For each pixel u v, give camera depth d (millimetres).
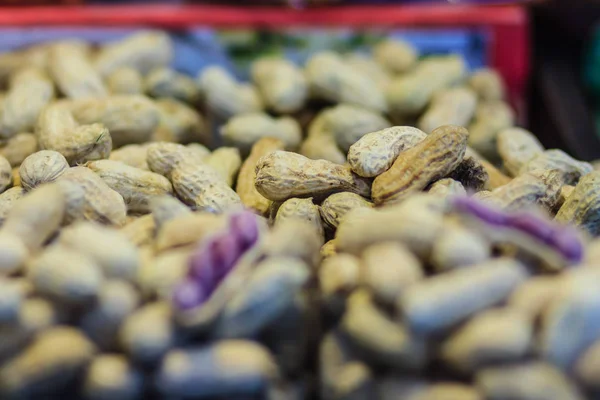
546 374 248
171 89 468
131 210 354
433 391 254
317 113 466
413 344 253
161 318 257
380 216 274
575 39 522
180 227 280
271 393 263
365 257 270
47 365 251
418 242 265
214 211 339
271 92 458
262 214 358
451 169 333
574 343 251
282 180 342
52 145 374
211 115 468
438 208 281
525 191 328
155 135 420
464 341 250
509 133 416
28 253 277
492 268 257
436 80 463
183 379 254
